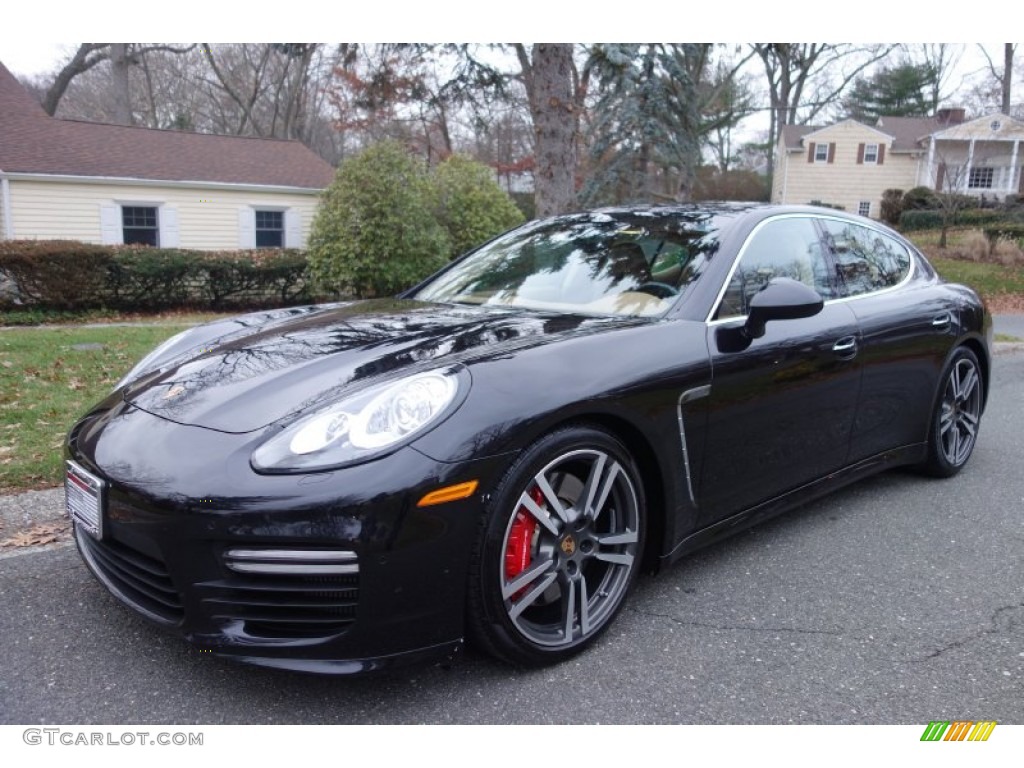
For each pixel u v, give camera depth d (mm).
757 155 43188
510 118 30125
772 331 2873
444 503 1938
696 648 2387
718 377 2607
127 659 2258
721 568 2998
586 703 2098
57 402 5113
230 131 36719
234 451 1971
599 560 2410
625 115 15703
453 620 2016
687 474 2562
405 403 2002
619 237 3250
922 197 30672
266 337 2711
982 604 2727
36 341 8047
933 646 2428
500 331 2498
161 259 13898
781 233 3199
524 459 2072
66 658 2254
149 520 1949
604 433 2295
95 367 6508
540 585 2191
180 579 1944
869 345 3324
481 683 2174
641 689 2164
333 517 1843
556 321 2629
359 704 2072
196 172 17828
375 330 2637
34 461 3838
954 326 3938
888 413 3568
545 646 2217
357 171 14539
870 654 2373
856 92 43562
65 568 2836
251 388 2242
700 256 2918
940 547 3242
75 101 35406
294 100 33688
